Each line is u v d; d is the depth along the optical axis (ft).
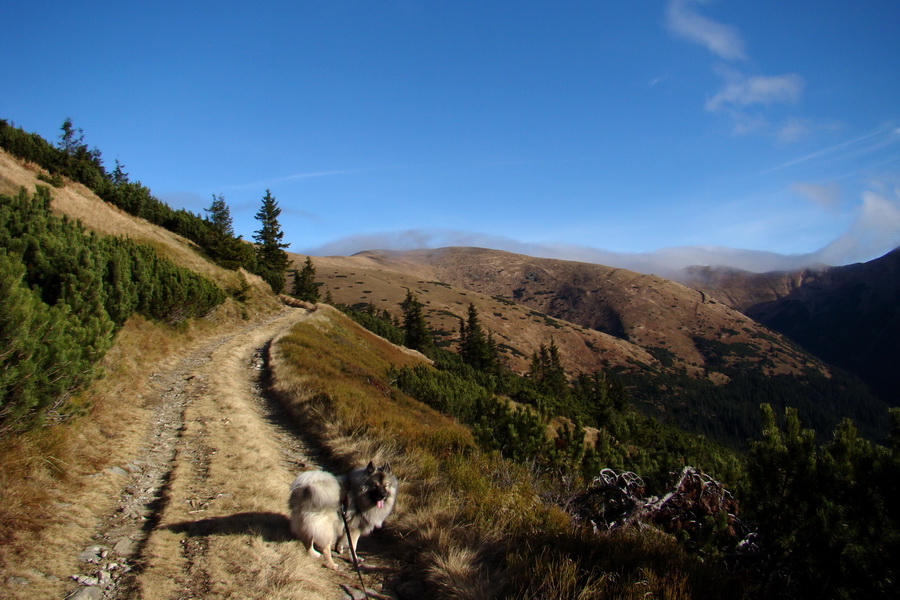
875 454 12.82
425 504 19.84
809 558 13.38
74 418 24.27
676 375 638.53
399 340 206.28
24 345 18.51
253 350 68.85
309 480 15.71
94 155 192.03
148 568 14.26
